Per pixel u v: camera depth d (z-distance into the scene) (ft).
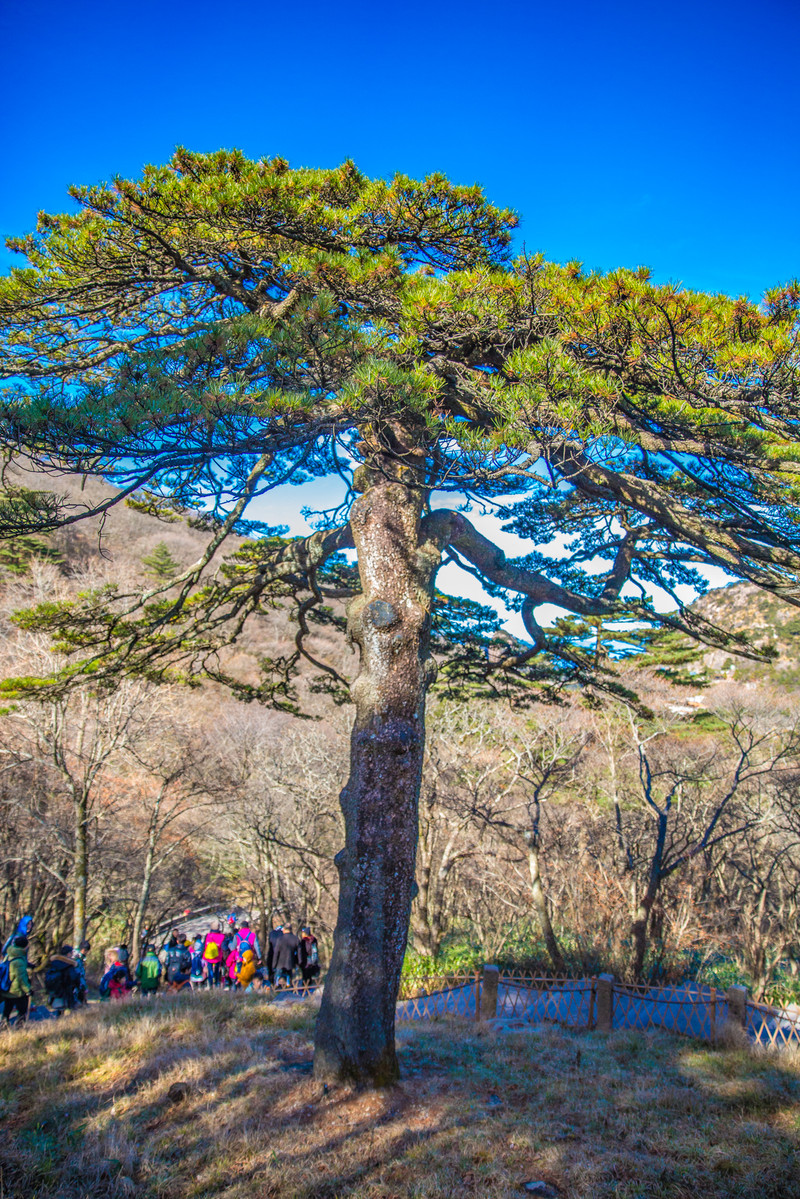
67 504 20.15
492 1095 23.84
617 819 56.39
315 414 21.53
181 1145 19.61
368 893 24.14
